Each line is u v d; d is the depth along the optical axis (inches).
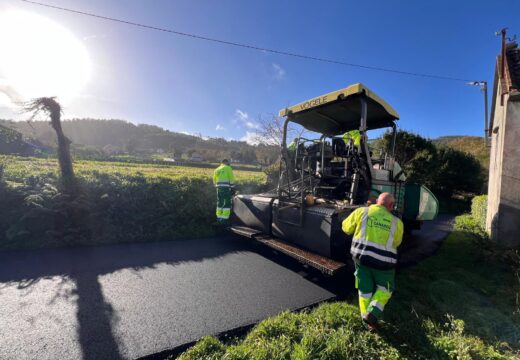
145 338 107.7
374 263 117.2
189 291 148.0
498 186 223.0
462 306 139.1
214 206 277.7
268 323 113.7
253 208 218.5
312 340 102.7
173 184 271.6
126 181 249.3
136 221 239.8
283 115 212.1
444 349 103.9
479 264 199.5
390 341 109.1
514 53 265.1
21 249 198.1
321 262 149.9
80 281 153.2
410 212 239.9
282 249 172.4
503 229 214.7
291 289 156.5
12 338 103.5
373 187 189.0
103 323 115.6
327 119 221.8
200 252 212.8
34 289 141.5
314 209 168.2
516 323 125.0
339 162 212.7
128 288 147.9
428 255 232.1
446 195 666.8
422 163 575.2
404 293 152.1
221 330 115.2
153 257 197.0
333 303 138.3
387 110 191.6
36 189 212.8
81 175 238.7
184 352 100.0
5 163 256.5
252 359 93.8
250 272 177.8
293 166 219.6
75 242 212.1
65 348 99.8
